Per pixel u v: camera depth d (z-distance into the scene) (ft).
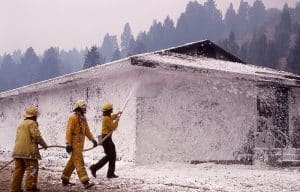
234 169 43.70
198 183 29.91
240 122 51.06
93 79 51.31
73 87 56.34
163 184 28.86
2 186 28.19
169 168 40.86
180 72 44.75
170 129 44.86
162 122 44.39
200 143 46.93
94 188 26.94
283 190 27.76
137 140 42.65
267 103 54.49
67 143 27.12
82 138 27.84
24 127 25.50
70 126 27.35
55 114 60.59
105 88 48.88
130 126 43.42
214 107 48.65
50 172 37.32
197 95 47.39
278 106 55.93
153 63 42.27
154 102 44.16
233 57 64.59
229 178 33.96
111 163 32.35
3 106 78.95
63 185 28.12
